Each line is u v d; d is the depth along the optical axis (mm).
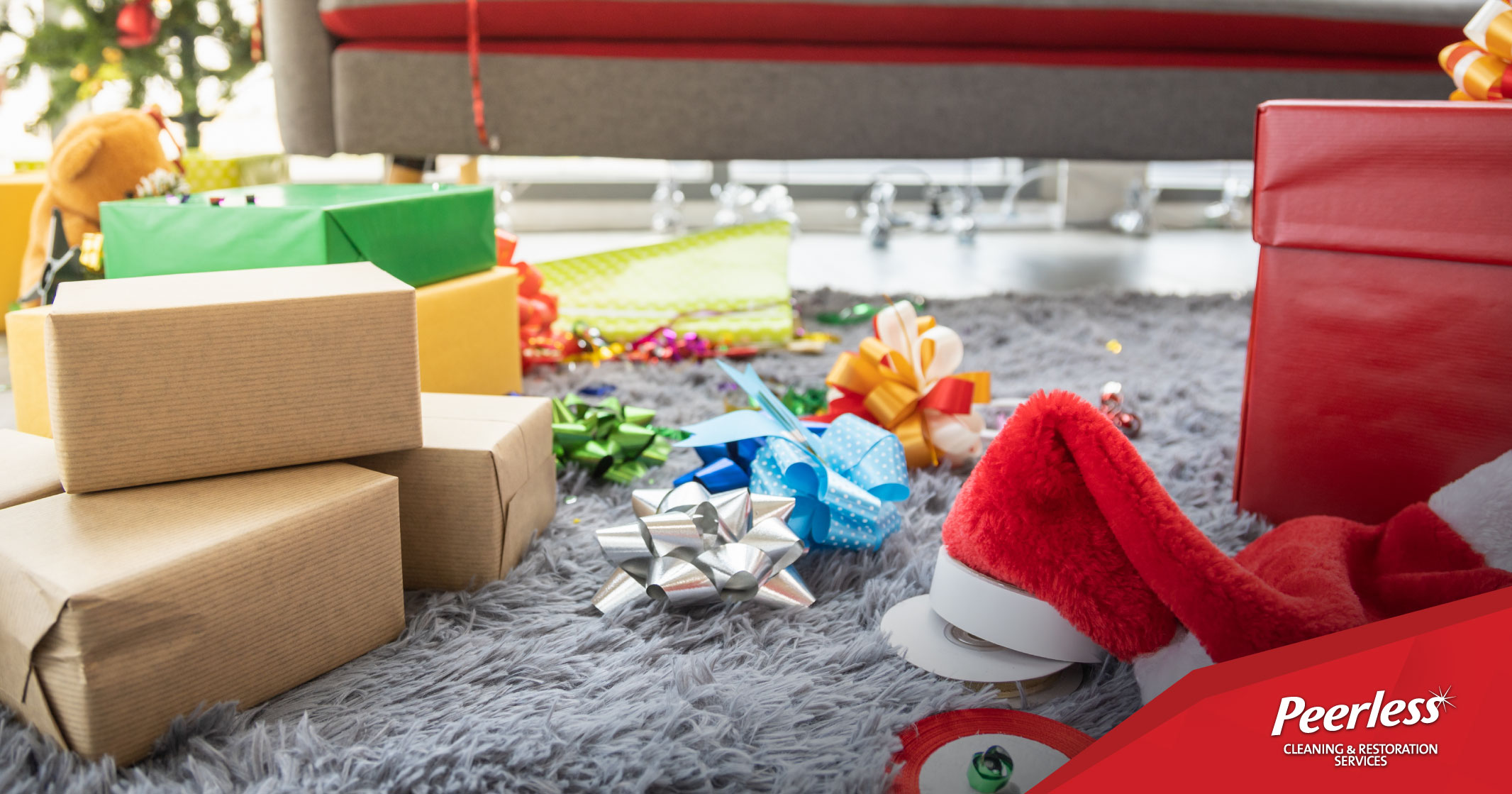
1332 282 805
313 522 597
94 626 496
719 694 594
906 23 1665
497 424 772
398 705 590
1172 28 1717
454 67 1640
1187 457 1035
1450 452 764
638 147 1693
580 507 896
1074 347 1499
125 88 2189
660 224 2908
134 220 1002
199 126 2244
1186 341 1560
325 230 925
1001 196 3256
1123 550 602
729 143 1709
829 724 574
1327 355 818
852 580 769
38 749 518
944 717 584
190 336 611
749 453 888
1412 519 692
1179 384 1307
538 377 1349
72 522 566
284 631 589
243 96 2471
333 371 657
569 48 1642
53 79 2023
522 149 1677
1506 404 731
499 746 538
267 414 641
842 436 861
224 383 625
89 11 1995
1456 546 672
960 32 1690
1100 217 3045
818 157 1736
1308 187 798
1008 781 523
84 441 593
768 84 1687
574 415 1017
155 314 600
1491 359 733
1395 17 1743
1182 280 2160
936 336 986
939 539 837
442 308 1050
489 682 618
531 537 806
